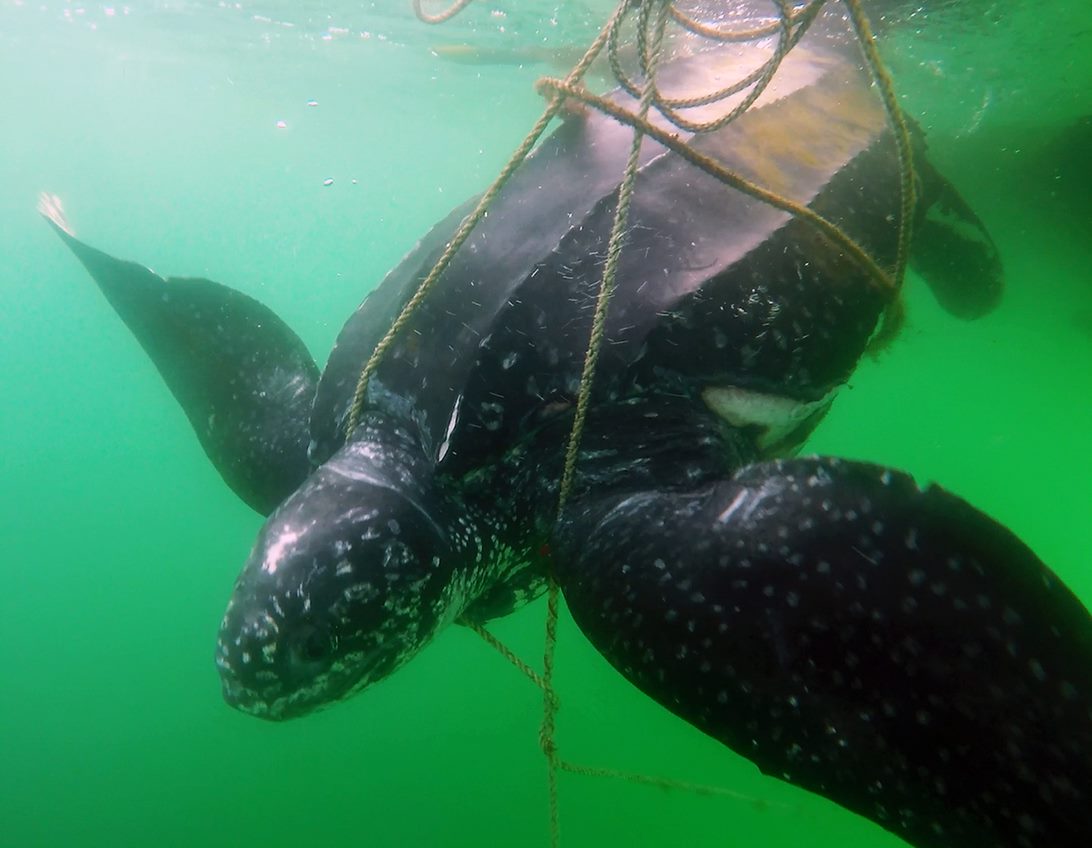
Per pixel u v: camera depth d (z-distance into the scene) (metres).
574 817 3.56
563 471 1.00
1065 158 2.39
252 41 4.67
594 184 1.09
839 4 1.80
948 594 0.70
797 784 0.71
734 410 1.04
